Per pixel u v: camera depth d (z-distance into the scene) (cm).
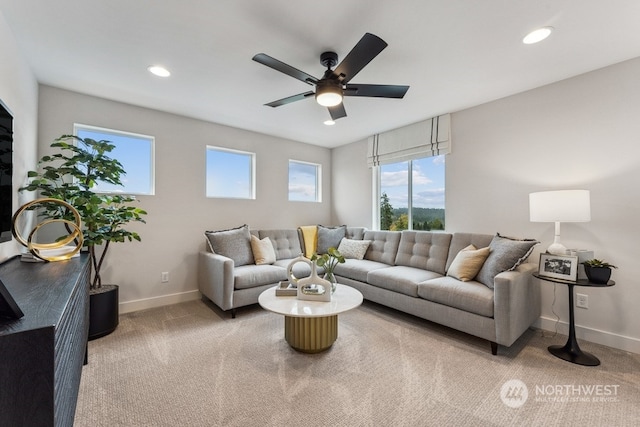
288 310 200
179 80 253
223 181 390
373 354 216
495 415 151
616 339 226
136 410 152
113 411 151
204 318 288
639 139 216
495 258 246
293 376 185
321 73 236
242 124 377
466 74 240
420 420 147
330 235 428
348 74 190
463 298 232
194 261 351
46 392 73
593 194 236
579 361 203
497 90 272
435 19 171
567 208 214
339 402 160
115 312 254
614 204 227
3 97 170
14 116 191
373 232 396
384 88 206
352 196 472
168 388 172
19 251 204
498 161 295
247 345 229
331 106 235
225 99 295
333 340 223
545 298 262
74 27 180
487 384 178
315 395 166
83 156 235
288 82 256
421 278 282
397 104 307
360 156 458
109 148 249
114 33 187
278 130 404
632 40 193
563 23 175
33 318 79
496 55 211
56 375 77
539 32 184
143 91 275
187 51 207
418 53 208
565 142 250
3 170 144
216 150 383
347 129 400
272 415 150
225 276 282
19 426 71
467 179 320
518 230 281
